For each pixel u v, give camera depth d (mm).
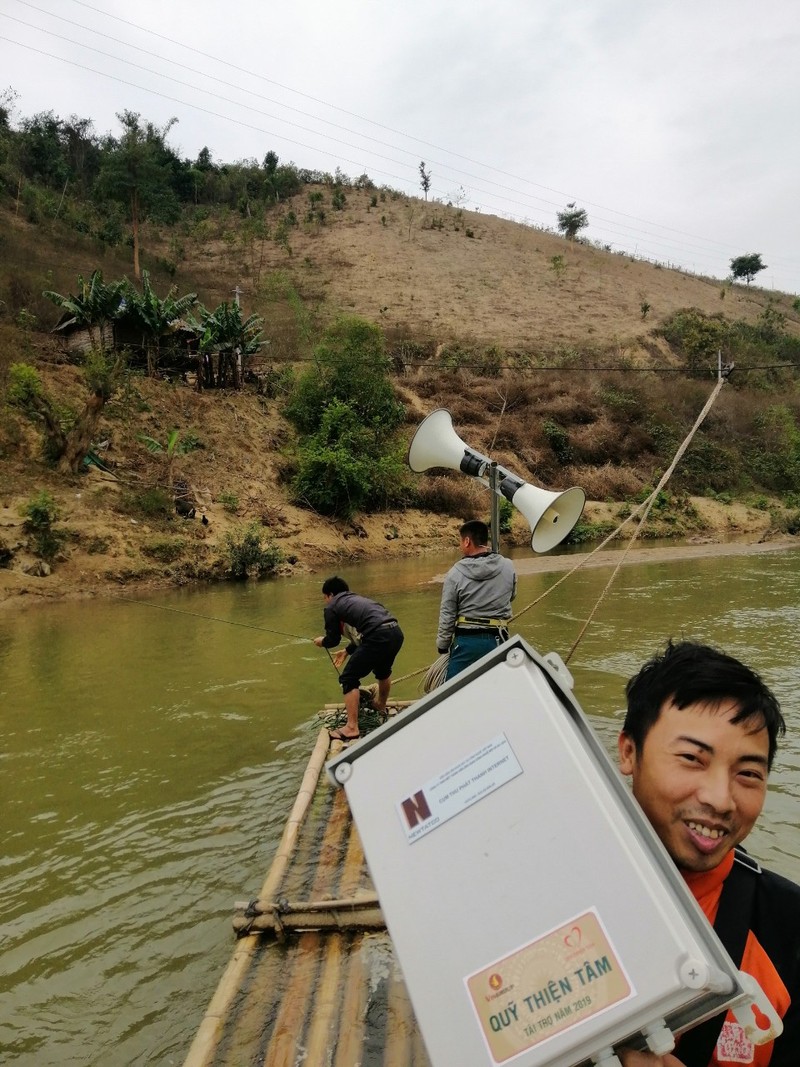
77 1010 3049
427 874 1158
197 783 5363
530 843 1102
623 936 1000
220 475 20109
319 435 22281
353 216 70562
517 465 29250
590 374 38000
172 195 61906
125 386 19906
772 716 1274
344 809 4152
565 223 80875
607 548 23125
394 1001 2484
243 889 3932
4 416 16969
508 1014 1036
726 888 1323
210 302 37031
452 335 42844
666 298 64375
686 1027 999
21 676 8359
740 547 22641
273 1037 2330
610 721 6254
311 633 10594
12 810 5020
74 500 16016
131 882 4047
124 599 13758
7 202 40875
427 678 5199
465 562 4934
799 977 1270
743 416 37531
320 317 41062
